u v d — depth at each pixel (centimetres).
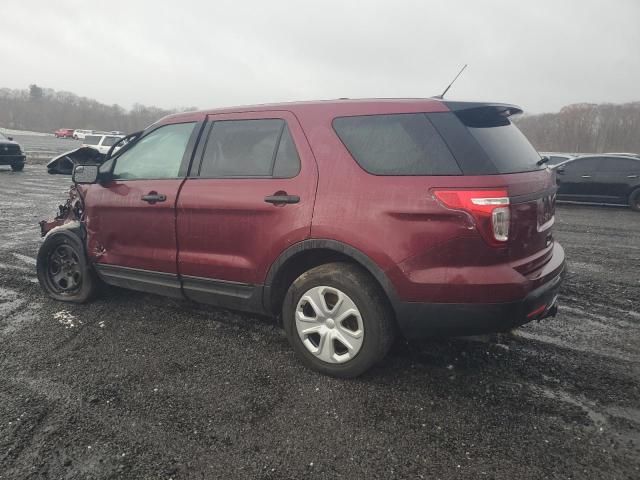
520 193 258
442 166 259
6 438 237
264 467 220
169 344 346
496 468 220
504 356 331
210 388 286
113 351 334
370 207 270
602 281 537
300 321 304
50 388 284
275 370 308
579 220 1033
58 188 1405
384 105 286
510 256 256
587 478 213
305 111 308
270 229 303
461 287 253
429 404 271
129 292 457
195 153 349
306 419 256
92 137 2677
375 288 279
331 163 288
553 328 388
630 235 847
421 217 257
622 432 246
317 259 311
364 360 283
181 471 217
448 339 355
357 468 220
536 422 254
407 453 230
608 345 355
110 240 392
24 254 604
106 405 267
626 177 1184
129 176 386
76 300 425
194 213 336
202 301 356
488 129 281
